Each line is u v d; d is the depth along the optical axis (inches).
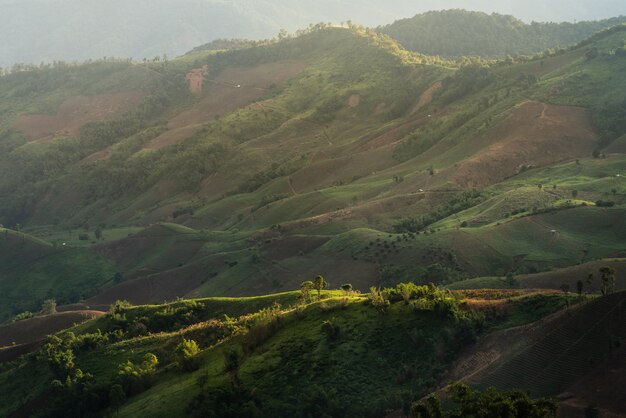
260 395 2642.7
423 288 3041.3
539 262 4817.9
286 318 3166.8
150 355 3267.7
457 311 2773.1
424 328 2743.6
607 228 5044.3
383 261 5393.7
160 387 3009.4
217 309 4028.1
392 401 2420.0
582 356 2369.6
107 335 3814.0
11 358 4106.8
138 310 4173.2
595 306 2549.2
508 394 1903.3
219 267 6638.8
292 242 6481.3
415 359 2623.0
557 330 2516.0
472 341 2652.6
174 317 3966.5
